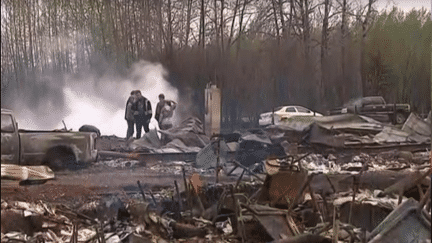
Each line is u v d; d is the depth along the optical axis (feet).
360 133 40.45
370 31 85.51
